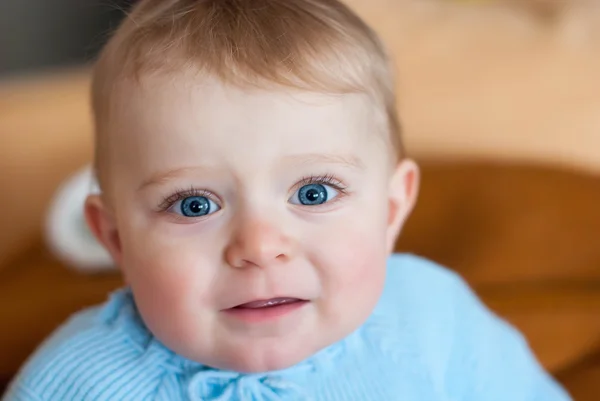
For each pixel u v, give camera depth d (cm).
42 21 157
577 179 116
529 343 97
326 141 55
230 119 53
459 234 112
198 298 54
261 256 52
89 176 120
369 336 68
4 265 123
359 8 149
